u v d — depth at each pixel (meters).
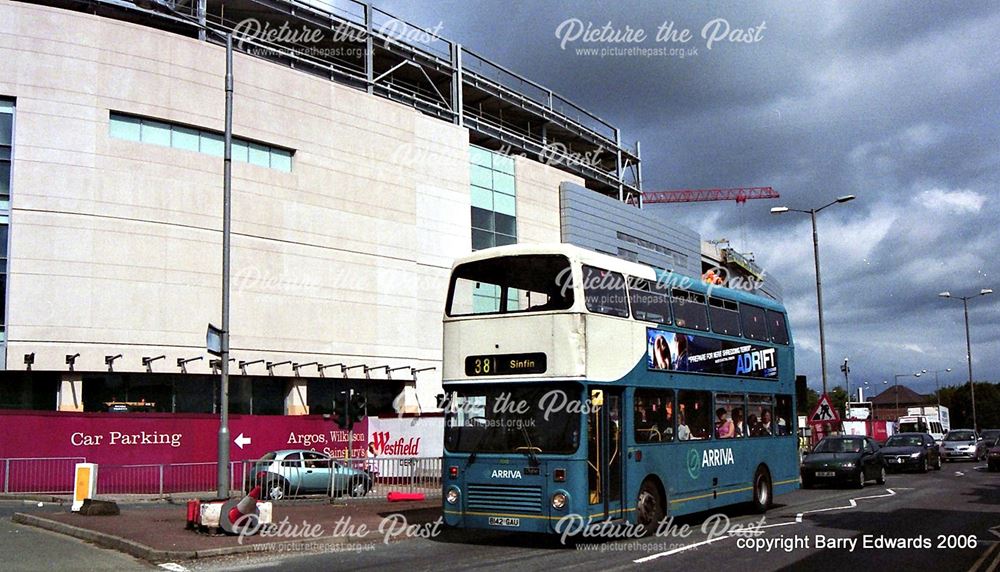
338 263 36.84
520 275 13.77
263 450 30.28
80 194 29.81
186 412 31.77
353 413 23.58
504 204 46.12
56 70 29.89
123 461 27.22
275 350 34.16
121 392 30.52
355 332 37.16
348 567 11.70
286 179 35.34
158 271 31.14
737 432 17.75
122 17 33.53
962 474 31.92
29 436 26.28
